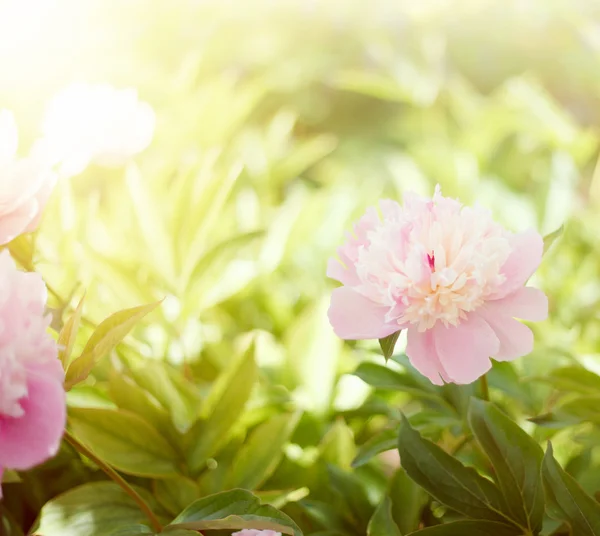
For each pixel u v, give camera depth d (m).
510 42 3.02
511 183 2.11
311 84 3.43
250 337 1.25
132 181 1.38
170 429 1.24
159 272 1.37
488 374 1.29
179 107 1.89
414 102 2.31
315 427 1.35
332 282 1.69
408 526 1.20
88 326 1.32
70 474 1.30
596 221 1.84
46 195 1.15
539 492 1.14
